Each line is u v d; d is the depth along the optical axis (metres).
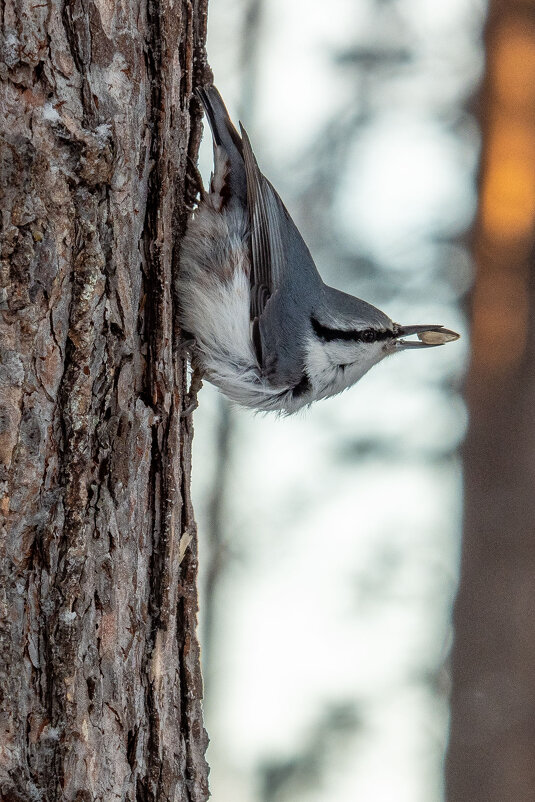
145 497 6.88
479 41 17.78
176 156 7.65
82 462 6.12
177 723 7.18
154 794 6.79
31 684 5.93
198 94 8.29
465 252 17.20
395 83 20.39
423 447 17.50
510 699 14.80
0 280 5.82
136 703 6.65
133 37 6.65
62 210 6.03
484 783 14.73
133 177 6.66
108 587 6.38
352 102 20.64
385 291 18.19
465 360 16.55
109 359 6.41
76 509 6.10
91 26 6.28
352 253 18.95
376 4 20.50
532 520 15.31
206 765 7.47
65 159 6.06
